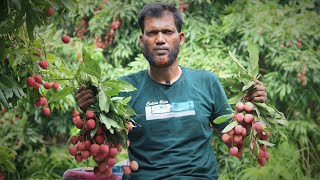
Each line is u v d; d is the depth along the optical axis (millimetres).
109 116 2170
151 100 2383
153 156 2311
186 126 2340
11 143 5559
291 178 4754
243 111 2268
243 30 5367
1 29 1869
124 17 5938
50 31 2584
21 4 1797
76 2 2168
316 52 5203
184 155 2305
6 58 2236
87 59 2092
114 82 2154
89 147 2164
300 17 5461
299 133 5199
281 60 5207
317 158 5105
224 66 5207
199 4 6059
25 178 5656
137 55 5887
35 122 6070
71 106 5012
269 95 5207
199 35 5691
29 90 2381
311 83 5281
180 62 5359
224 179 4953
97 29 5965
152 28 2338
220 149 5215
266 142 2229
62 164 5727
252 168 4820
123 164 2758
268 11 5523
